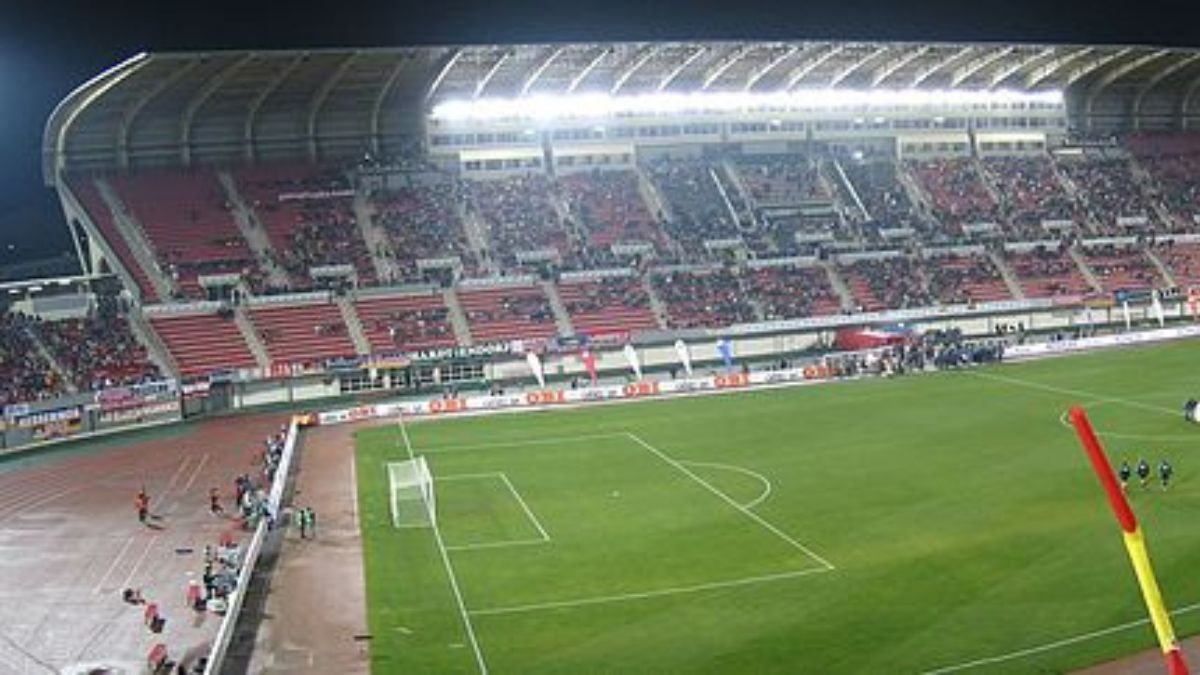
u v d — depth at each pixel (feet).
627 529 159.33
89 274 336.90
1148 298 370.32
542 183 370.12
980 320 354.13
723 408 258.98
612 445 222.48
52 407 250.98
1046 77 406.41
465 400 274.77
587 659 110.93
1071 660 104.12
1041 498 163.84
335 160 355.56
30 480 211.00
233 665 111.45
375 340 306.55
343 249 329.52
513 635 118.62
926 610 119.96
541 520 166.40
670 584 133.90
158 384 272.92
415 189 356.18
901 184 401.08
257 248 322.55
